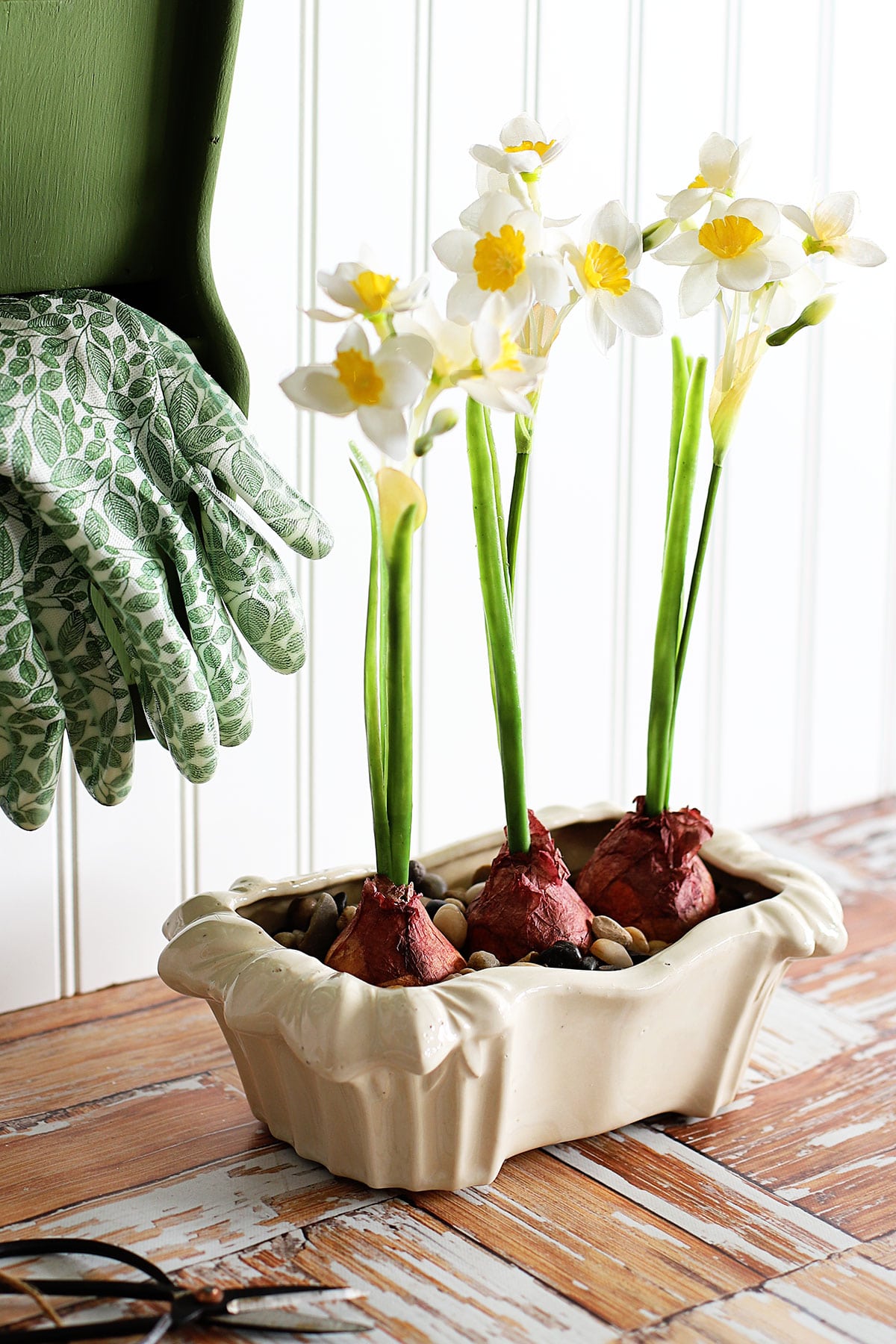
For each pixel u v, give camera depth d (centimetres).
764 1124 130
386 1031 118
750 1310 119
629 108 152
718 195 122
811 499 166
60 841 141
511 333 116
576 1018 123
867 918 153
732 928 126
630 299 120
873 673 174
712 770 166
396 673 120
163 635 119
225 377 123
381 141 144
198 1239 121
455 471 150
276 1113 127
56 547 120
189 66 118
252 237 141
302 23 140
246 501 121
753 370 125
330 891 130
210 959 124
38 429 117
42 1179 125
